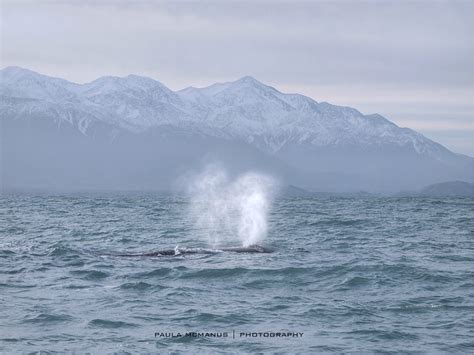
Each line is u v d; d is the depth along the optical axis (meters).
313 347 51.34
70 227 155.12
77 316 59.19
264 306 63.84
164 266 85.44
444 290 71.56
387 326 57.00
